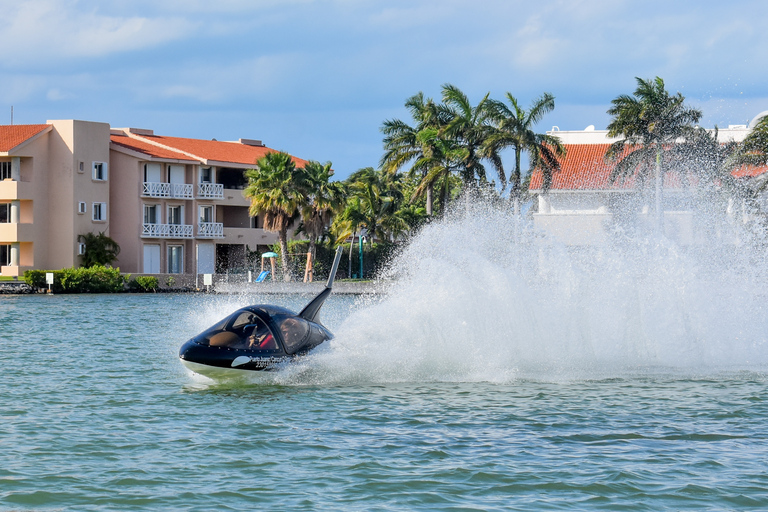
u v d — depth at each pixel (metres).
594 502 17.66
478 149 109.94
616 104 98.50
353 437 23.19
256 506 17.48
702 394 29.14
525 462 20.56
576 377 32.28
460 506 17.42
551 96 106.88
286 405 27.53
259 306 32.81
